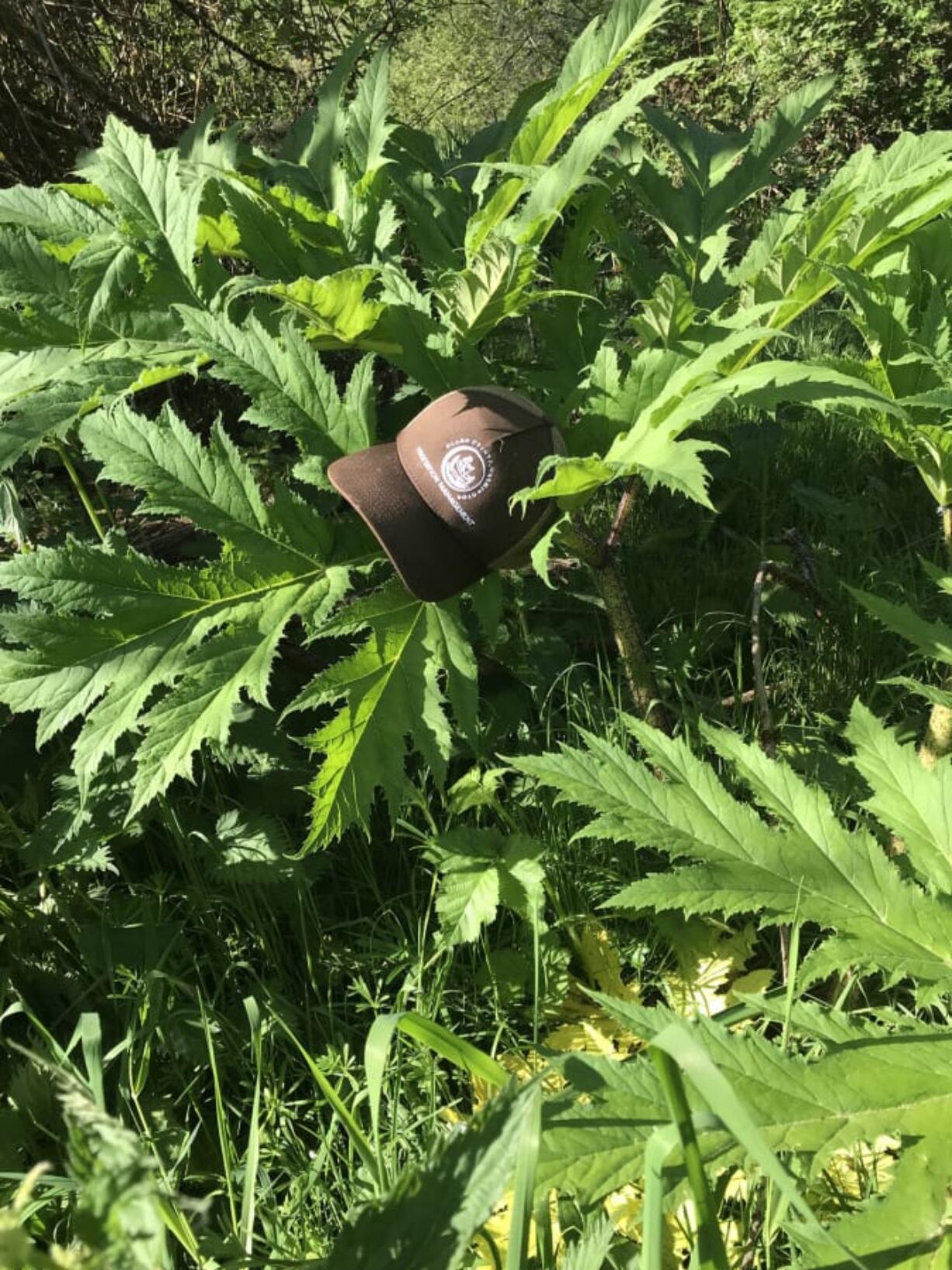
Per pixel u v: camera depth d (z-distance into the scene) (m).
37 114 2.75
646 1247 0.91
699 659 2.01
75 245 1.69
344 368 2.71
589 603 2.16
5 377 1.64
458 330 1.61
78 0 2.90
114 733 1.38
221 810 1.74
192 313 1.49
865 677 2.00
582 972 1.59
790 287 1.58
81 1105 0.54
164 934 1.58
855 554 2.31
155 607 1.41
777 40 6.06
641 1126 1.09
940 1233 1.04
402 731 1.44
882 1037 1.19
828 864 1.31
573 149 1.61
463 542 1.44
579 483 1.39
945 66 6.23
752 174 1.82
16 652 1.38
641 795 1.34
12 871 1.72
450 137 2.52
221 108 3.22
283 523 1.48
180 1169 1.38
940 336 1.51
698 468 1.28
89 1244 0.50
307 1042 1.52
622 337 2.81
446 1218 0.79
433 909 1.67
